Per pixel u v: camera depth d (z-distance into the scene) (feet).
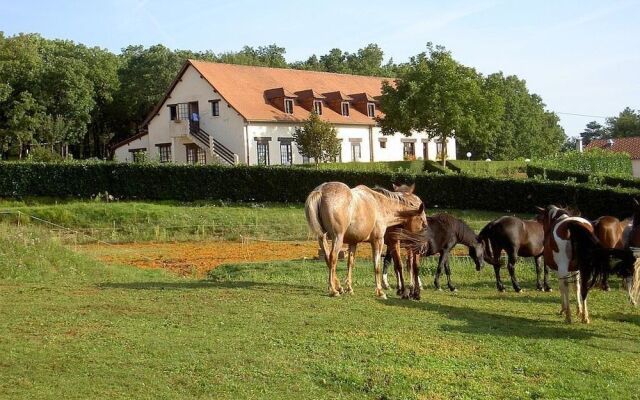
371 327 38.19
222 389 27.55
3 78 220.43
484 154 274.77
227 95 186.09
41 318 37.68
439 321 41.09
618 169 207.41
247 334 35.53
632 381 31.27
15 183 142.92
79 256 65.82
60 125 222.28
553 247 44.21
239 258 86.07
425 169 195.62
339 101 208.03
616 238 51.34
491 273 67.10
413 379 29.63
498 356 33.99
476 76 192.85
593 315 46.32
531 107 298.15
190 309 41.09
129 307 41.27
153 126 201.87
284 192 142.41
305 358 31.78
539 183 123.95
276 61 329.72
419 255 52.42
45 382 27.40
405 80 191.62
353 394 27.96
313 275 65.21
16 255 59.77
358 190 48.62
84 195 144.56
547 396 28.76
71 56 252.42
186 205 137.90
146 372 29.01
